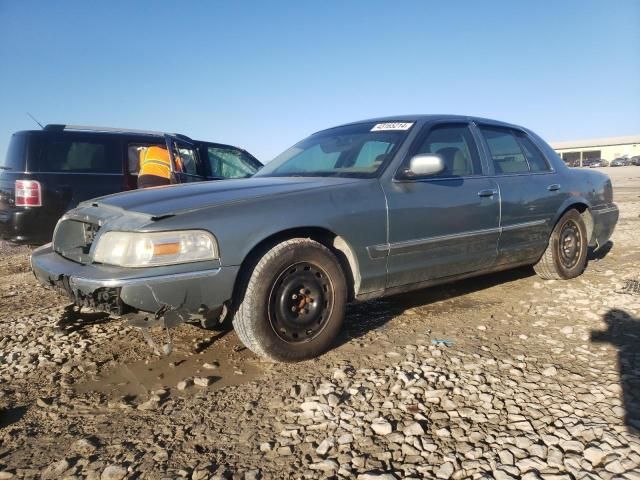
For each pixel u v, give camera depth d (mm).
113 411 2775
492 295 4844
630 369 3084
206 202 3133
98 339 3846
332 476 2148
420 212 3797
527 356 3342
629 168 53469
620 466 2143
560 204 4980
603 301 4465
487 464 2189
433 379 3006
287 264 3197
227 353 3545
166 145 7051
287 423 2586
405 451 2301
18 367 3355
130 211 3084
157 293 2816
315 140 4727
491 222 4309
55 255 3570
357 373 3133
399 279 3775
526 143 5043
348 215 3441
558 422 2508
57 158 6504
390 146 3971
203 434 2512
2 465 2293
